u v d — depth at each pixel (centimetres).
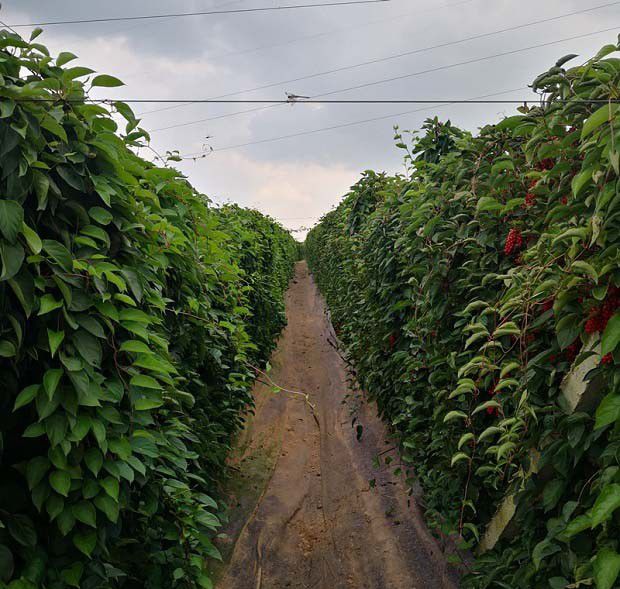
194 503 262
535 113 216
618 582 158
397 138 466
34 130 157
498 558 250
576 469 201
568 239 183
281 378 806
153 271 239
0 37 161
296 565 382
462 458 269
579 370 190
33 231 151
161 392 237
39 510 160
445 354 317
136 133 260
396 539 377
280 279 1309
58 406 167
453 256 304
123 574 188
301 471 529
